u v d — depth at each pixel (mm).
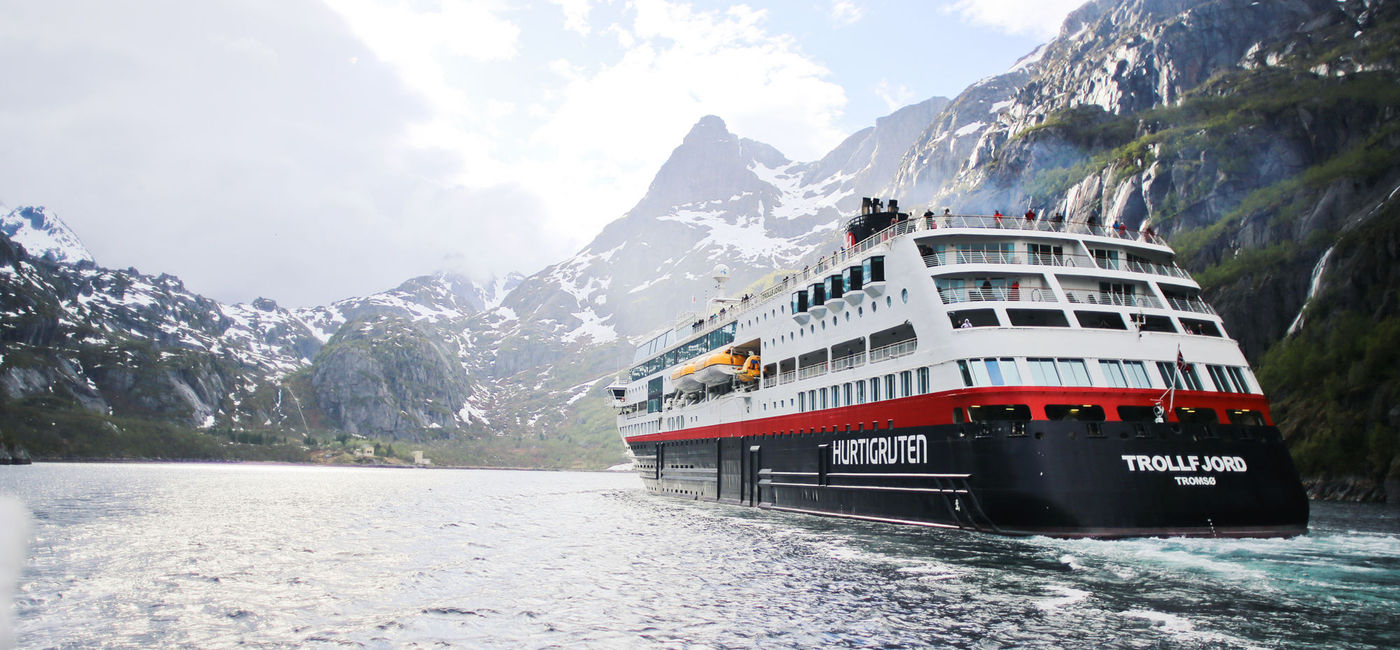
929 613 28609
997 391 40625
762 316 65500
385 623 30031
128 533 58500
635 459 99500
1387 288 102812
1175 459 39594
